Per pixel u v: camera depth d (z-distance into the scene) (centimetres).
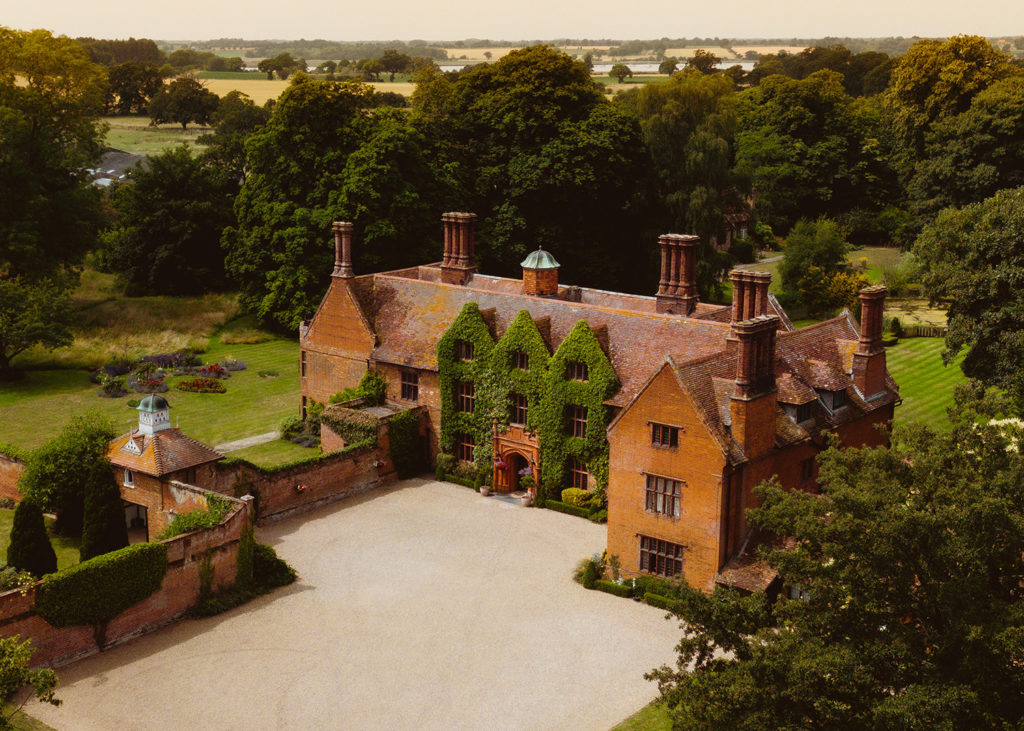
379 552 5056
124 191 10444
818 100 13938
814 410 4909
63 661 4019
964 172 9212
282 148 8706
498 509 5591
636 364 5331
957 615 2711
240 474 5238
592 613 4488
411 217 8488
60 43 9156
